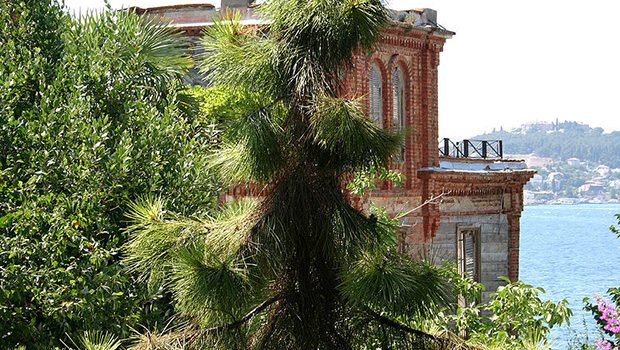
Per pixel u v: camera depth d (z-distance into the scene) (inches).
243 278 348.8
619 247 4443.9
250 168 365.7
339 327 366.0
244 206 388.2
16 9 708.0
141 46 715.4
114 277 570.6
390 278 346.3
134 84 708.0
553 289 2279.8
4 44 682.8
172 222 370.3
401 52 1242.6
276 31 373.1
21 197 591.8
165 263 364.2
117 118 684.1
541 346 385.1
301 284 364.2
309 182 363.9
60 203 595.2
